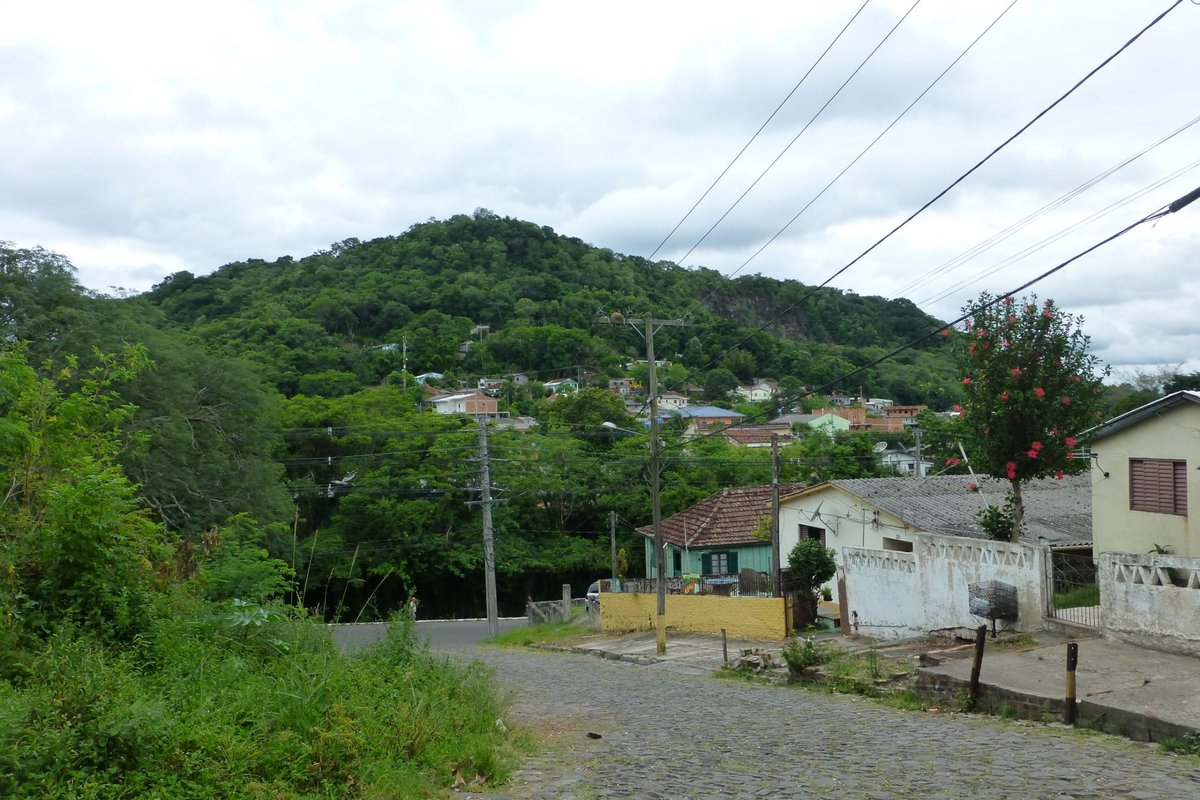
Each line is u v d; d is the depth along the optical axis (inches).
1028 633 595.2
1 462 420.2
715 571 1397.6
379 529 1728.6
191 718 269.6
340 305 3174.2
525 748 361.4
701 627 1008.9
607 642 1047.0
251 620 409.4
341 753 272.1
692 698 560.4
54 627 345.4
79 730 235.3
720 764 334.6
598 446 2026.3
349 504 1690.5
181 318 3250.5
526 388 2824.8
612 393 2274.9
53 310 1040.2
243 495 1233.4
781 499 1278.3
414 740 303.9
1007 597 615.2
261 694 315.0
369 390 2063.2
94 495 381.4
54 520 378.0
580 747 375.9
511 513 1814.7
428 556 1749.5
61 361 1000.2
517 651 1063.6
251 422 1307.8
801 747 368.5
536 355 2928.2
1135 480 764.6
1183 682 427.8
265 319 2871.6
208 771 240.4
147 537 452.4
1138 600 521.3
